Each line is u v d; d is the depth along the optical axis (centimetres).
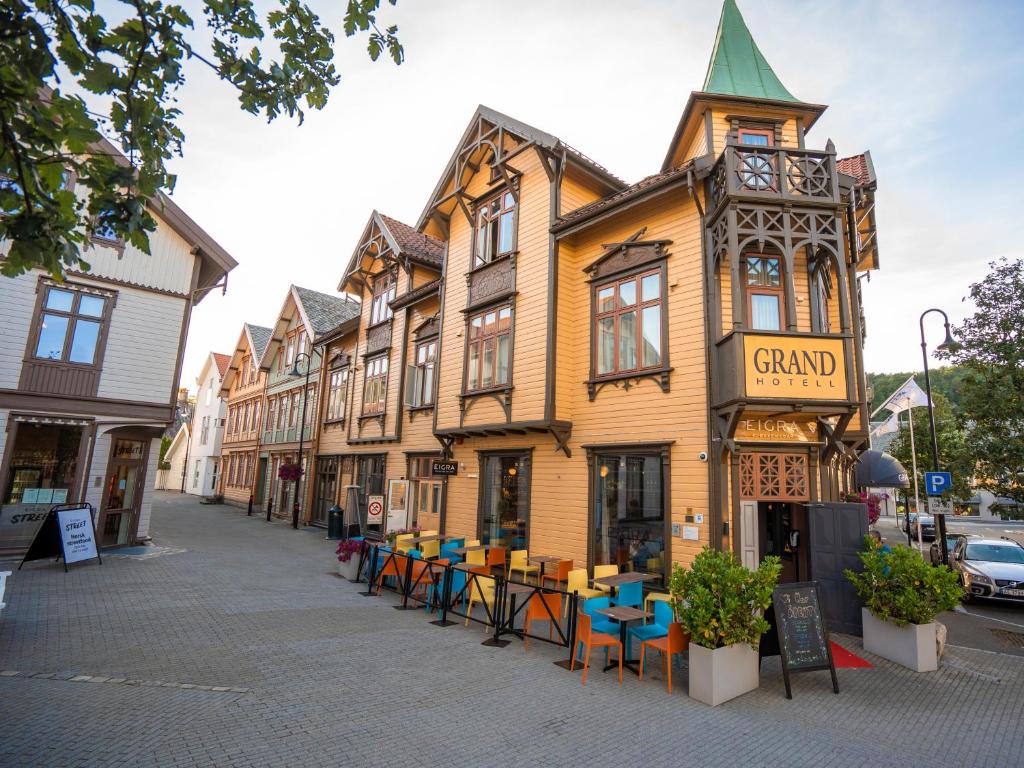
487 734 501
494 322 1352
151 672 616
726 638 607
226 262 1612
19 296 1328
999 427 1459
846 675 687
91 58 352
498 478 1350
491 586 892
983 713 585
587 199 1330
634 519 1037
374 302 2156
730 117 1077
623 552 1043
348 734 489
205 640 739
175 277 1551
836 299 1054
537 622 913
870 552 786
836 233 916
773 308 982
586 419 1149
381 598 1047
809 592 666
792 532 1077
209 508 3047
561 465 1180
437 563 952
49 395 1338
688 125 1141
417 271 1916
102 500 1412
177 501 3456
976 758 486
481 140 1402
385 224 1986
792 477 934
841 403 847
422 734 495
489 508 1359
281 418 2847
